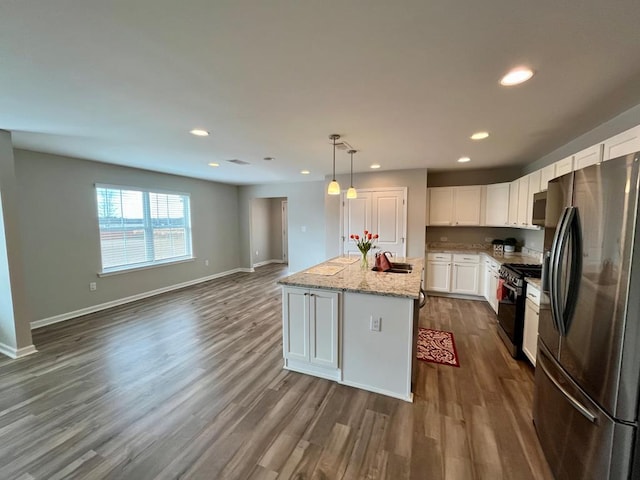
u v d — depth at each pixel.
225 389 2.43
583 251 1.43
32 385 2.48
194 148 3.46
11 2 1.07
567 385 1.50
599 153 2.00
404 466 1.67
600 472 1.25
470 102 2.08
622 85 1.81
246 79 1.73
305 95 1.96
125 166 4.77
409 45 1.39
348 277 2.84
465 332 3.60
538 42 1.36
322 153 3.72
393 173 5.08
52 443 1.84
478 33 1.29
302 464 1.68
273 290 5.79
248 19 1.19
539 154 3.76
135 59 1.51
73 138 3.03
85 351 3.12
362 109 2.21
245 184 7.46
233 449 1.79
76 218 4.17
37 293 3.79
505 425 2.00
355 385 2.48
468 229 5.37
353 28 1.26
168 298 5.20
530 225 3.52
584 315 1.39
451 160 4.19
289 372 2.71
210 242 6.75
